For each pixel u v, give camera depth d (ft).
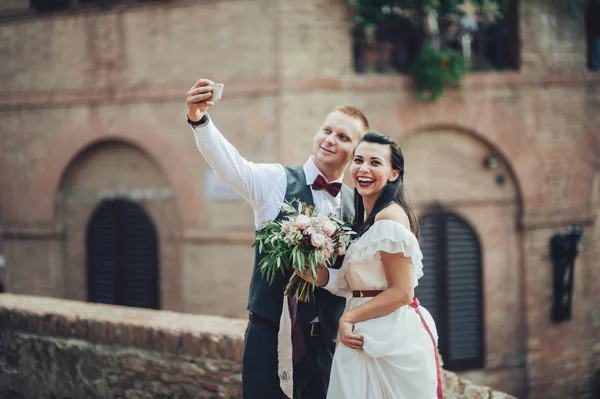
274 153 31.19
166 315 16.28
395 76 32.07
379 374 10.89
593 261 36.45
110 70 34.12
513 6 34.12
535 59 34.30
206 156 11.57
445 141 33.58
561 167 35.17
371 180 11.14
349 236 11.35
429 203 33.53
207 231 32.63
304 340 11.82
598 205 36.35
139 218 34.83
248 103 31.50
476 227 34.32
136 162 34.68
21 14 35.73
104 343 15.90
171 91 32.86
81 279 36.11
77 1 34.68
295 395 12.05
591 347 36.52
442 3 31.86
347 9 31.42
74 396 16.33
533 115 34.45
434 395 10.94
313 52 31.12
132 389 15.57
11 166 36.88
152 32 33.09
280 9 30.68
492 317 34.71
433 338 11.28
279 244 11.18
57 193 36.01
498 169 34.50
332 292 11.73
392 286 10.78
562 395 35.83
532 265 34.96
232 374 14.51
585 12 35.22
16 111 36.52
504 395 14.74
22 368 17.07
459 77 31.99
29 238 36.81
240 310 32.45
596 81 35.63
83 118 34.94
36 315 16.76
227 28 31.65
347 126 12.24
